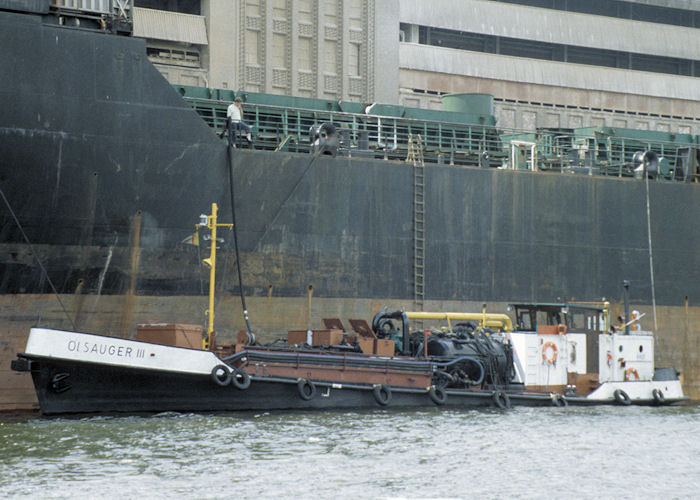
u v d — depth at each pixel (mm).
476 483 43000
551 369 71312
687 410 72062
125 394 57188
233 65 111125
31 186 63969
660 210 86938
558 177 83062
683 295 87125
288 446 49625
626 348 74875
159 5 113000
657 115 148625
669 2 151625
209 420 56562
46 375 55250
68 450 47438
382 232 76125
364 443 51188
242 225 70938
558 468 46656
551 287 82312
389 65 122312
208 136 69438
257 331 71000
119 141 66375
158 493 39656
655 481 44250
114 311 66500
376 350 64812
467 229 79312
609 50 147000
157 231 68000
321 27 117062
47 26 64250
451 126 91562
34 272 64312
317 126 75500
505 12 137250
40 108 64000
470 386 67750
